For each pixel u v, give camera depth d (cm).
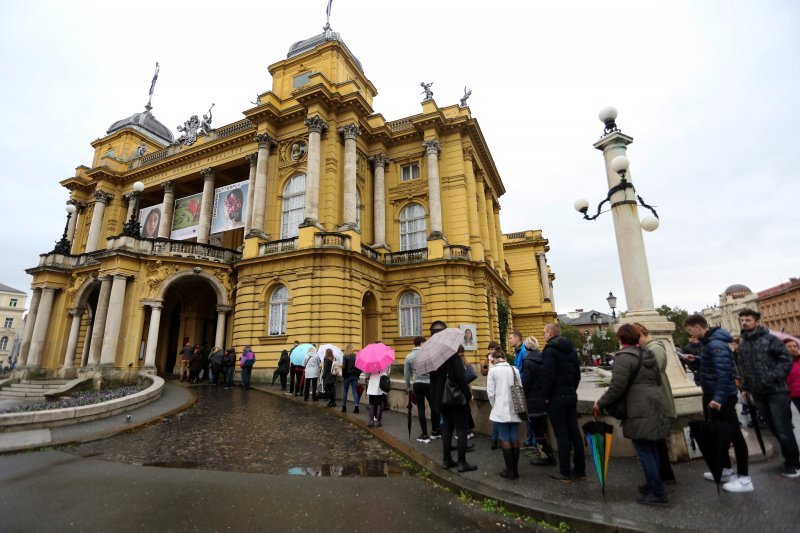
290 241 2223
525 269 4681
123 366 2052
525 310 4553
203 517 490
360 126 2612
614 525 420
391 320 2484
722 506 461
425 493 566
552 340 605
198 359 2025
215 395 1573
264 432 965
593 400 722
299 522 473
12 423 927
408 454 734
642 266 800
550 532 441
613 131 888
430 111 2681
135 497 556
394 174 2822
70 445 852
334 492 571
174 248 2298
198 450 813
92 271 2411
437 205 2556
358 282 2234
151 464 720
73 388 1667
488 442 832
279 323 2192
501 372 616
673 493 507
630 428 487
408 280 2489
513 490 536
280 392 1630
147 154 3459
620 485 545
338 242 2152
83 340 2614
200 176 3034
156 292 2183
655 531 403
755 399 611
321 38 2984
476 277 2527
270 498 550
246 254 2339
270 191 2577
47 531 455
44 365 2433
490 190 3372
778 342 580
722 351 545
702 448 505
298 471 675
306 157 2519
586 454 699
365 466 703
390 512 501
